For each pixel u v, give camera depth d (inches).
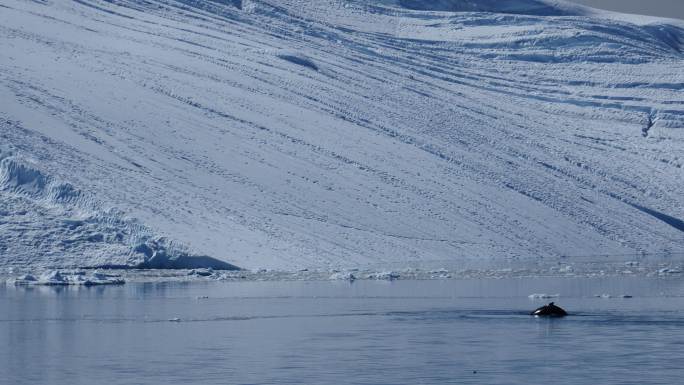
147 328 4785.9
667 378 3479.3
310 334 4581.7
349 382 3417.8
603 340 4399.6
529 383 3395.7
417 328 4810.5
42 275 7357.3
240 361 3836.1
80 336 4507.9
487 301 6156.5
